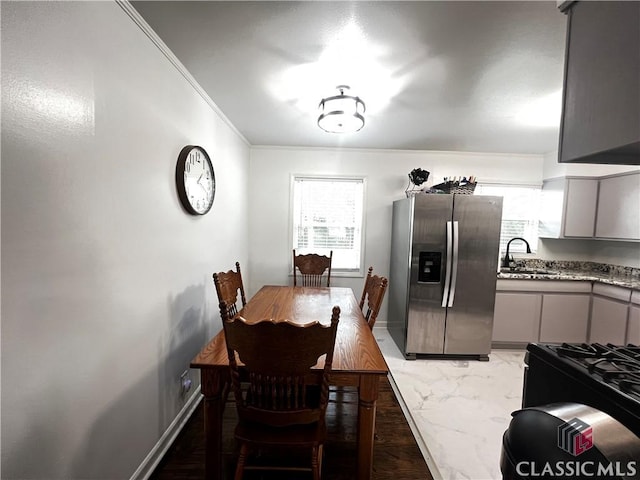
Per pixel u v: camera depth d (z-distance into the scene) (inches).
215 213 96.3
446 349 114.9
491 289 112.8
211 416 52.9
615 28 30.6
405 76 71.7
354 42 59.1
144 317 57.3
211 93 84.0
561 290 120.3
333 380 52.0
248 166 141.2
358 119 85.3
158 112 60.7
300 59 65.7
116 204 48.6
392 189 145.0
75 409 41.1
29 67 33.5
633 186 110.3
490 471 63.6
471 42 58.1
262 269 147.2
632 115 29.0
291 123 109.7
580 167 126.3
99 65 44.2
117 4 47.6
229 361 47.6
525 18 51.0
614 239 117.4
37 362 35.5
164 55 62.2
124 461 52.0
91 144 42.9
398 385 97.0
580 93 34.7
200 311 84.9
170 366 67.9
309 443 48.1
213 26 55.0
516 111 91.7
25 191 33.4
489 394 92.5
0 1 30.4
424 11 49.9
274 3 48.8
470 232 111.0
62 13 37.6
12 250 32.3
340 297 94.7
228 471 61.9
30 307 34.4
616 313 108.0
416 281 112.8
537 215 144.2
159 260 62.5
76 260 40.7
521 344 124.3
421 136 119.8
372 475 61.9
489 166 143.6
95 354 44.7
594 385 31.9
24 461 34.2
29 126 33.6
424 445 70.7
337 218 148.1
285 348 42.8
